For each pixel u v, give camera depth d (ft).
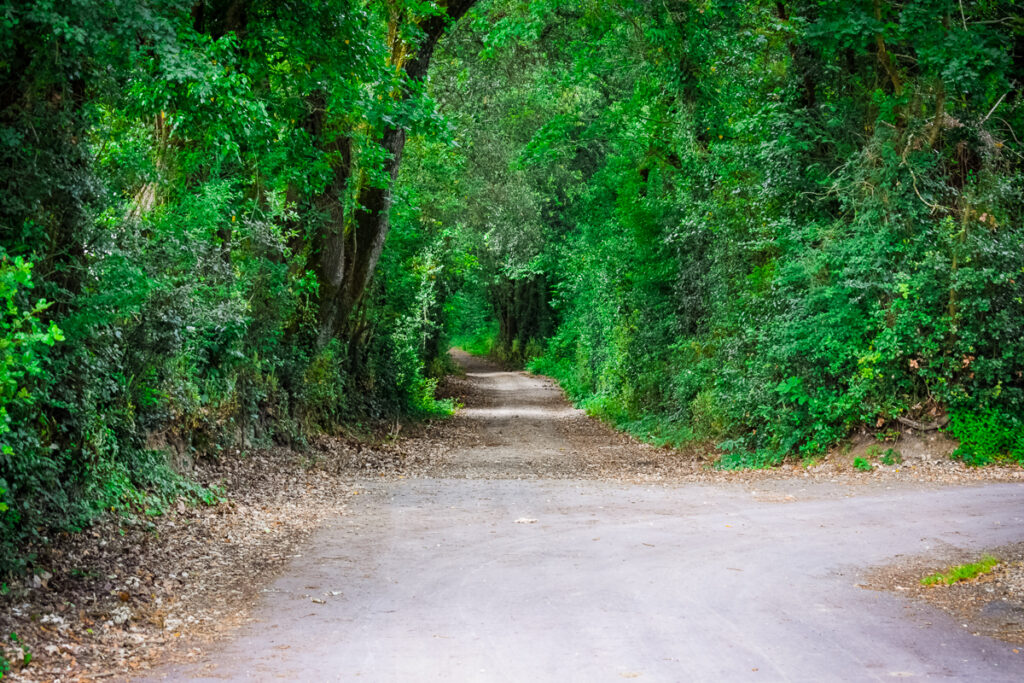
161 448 40.04
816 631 21.49
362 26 40.06
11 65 26.94
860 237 55.42
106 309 30.66
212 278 44.09
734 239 65.77
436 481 50.11
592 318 119.55
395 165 70.54
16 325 21.17
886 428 54.44
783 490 45.52
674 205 76.79
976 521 35.76
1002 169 56.85
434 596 24.89
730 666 18.97
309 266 67.36
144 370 38.06
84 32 25.70
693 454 63.93
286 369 60.90
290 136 47.37
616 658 19.54
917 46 53.16
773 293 60.49
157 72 30.07
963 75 51.13
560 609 23.49
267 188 55.67
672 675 18.44
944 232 53.47
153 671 18.85
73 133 29.37
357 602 24.30
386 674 18.57
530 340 194.08
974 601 24.21
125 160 33.96
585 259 112.57
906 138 55.83
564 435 82.48
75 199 29.43
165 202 41.16
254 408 53.47
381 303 85.87
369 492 45.21
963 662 19.17
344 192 64.34
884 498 41.93
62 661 19.43
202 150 41.16
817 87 63.00
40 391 27.17
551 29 91.50
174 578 26.71
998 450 51.98
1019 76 61.52
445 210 96.22
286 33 39.29
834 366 55.77
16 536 25.04
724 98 67.26
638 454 66.44
